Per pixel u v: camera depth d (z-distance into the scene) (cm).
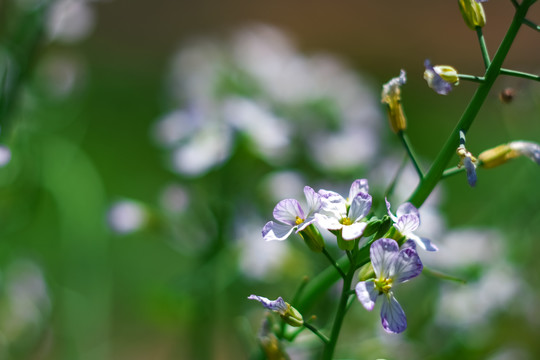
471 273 76
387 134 92
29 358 80
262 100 85
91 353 82
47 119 85
